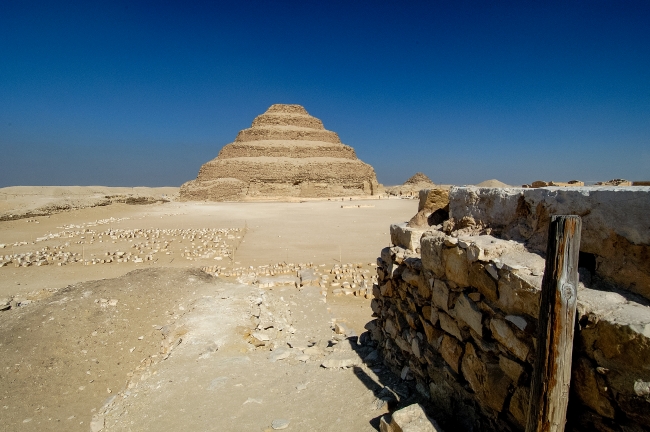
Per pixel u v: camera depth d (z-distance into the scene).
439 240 5.19
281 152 79.44
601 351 2.98
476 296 4.31
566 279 2.97
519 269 3.74
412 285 6.11
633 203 3.21
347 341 8.91
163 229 30.64
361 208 50.00
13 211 34.81
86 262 19.78
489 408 4.10
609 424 2.96
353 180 81.19
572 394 3.23
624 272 3.30
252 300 11.55
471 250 4.39
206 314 10.10
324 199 68.31
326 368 7.05
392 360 6.71
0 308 12.41
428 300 5.52
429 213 6.82
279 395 6.20
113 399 6.99
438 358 5.18
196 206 50.88
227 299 11.36
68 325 9.23
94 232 28.44
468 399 4.51
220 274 17.42
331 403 5.73
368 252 22.98
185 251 22.50
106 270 18.53
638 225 3.16
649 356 2.64
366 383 6.20
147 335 9.55
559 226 2.98
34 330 8.88
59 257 20.95
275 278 16.03
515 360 3.74
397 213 43.66
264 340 9.19
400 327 6.44
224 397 6.27
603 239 3.48
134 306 10.60
